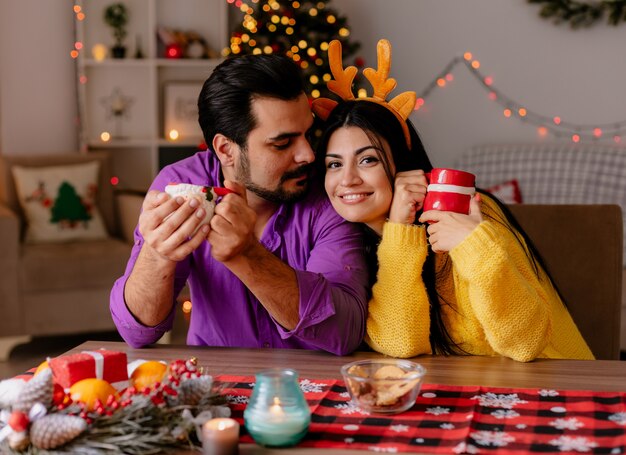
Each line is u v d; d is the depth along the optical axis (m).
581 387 1.19
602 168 4.19
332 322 1.34
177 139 5.02
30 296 3.58
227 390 1.19
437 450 0.97
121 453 0.94
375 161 1.42
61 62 4.89
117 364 1.09
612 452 0.96
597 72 4.67
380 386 1.08
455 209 1.34
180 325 3.89
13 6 4.76
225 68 1.45
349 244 1.49
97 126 5.07
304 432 1.00
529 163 4.36
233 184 1.28
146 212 1.26
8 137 4.82
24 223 4.07
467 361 1.35
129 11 5.01
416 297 1.38
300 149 1.45
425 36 4.95
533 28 4.76
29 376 1.23
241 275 1.29
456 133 4.96
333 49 1.55
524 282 1.33
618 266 1.80
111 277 3.69
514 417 1.07
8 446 0.95
